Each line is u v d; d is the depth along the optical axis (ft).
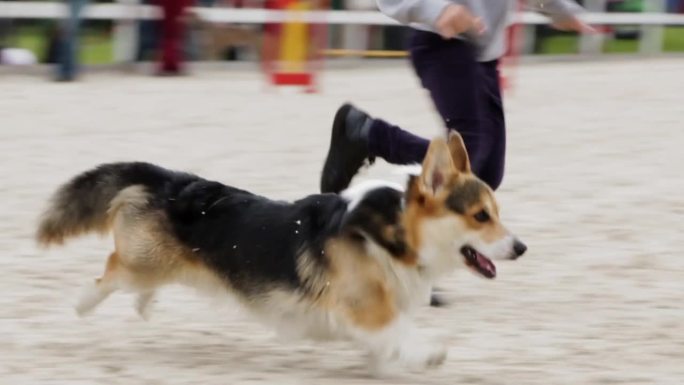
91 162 48.06
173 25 80.84
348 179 29.73
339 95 72.49
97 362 24.16
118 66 82.89
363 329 23.29
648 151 55.36
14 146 51.19
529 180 47.14
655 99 74.95
